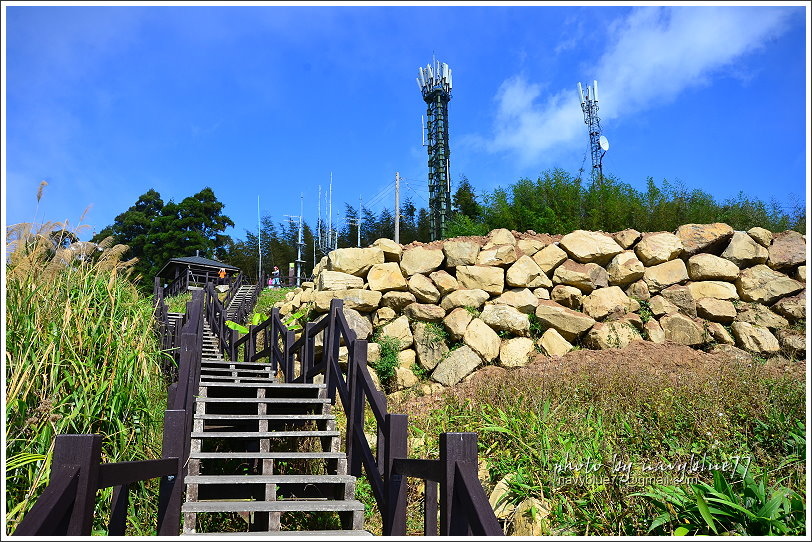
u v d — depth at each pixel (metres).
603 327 8.87
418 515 4.79
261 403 5.38
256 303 18.86
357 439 4.68
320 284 9.89
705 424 5.10
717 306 9.17
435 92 28.77
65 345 4.18
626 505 3.97
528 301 9.19
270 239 51.25
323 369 5.96
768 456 4.61
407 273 9.65
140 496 4.20
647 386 6.47
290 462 5.86
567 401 6.24
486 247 9.93
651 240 9.81
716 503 3.65
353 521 4.12
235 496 4.75
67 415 3.88
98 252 5.32
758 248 9.73
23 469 3.53
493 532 2.18
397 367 8.52
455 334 8.77
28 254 4.47
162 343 7.31
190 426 4.81
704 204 14.86
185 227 44.44
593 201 14.29
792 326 8.95
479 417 6.20
